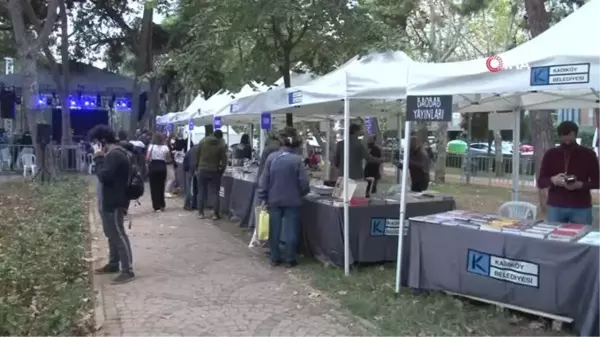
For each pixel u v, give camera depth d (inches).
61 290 226.7
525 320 214.2
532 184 893.2
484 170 1002.1
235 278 283.1
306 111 430.9
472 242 228.1
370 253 299.3
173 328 210.4
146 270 297.3
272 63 462.3
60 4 920.3
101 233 401.7
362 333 206.8
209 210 523.2
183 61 463.5
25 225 362.6
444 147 938.7
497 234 219.3
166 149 526.9
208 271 296.8
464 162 1025.5
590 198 252.8
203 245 365.1
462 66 218.8
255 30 438.0
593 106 305.9
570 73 179.8
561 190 251.1
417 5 820.0
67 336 190.2
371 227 299.6
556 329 204.1
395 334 204.4
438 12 941.2
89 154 906.1
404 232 282.5
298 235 314.3
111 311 228.7
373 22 436.5
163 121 911.0
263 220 310.7
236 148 663.1
